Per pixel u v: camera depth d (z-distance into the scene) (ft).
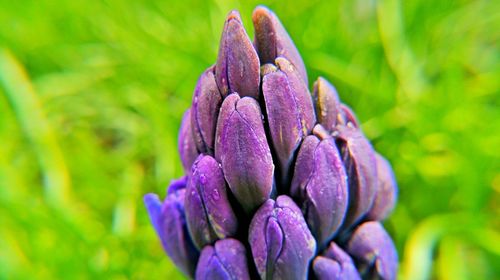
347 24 1.18
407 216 1.04
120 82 1.22
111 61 1.25
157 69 1.19
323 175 0.61
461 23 1.21
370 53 1.16
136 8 1.30
